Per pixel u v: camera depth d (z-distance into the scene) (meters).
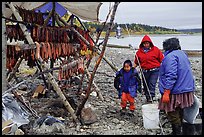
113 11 7.16
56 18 8.96
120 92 8.09
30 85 11.05
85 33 10.18
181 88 5.96
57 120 6.80
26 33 7.13
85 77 12.56
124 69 8.03
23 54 7.48
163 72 6.08
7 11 8.04
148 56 8.95
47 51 7.65
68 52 8.87
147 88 8.80
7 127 6.07
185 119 6.36
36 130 6.49
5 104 6.41
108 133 6.70
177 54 6.02
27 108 7.36
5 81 6.62
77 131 6.80
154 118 6.99
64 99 7.15
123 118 7.80
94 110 8.36
